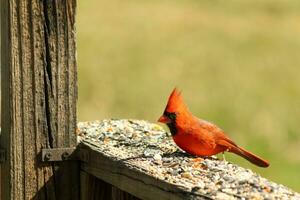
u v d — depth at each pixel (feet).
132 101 72.95
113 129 26.40
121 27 103.86
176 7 117.19
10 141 22.93
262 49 96.78
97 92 74.64
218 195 18.75
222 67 88.17
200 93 77.61
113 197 22.45
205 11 115.24
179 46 96.58
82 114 68.28
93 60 86.69
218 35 102.94
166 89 77.92
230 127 68.18
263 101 75.82
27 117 22.93
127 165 21.39
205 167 21.72
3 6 22.79
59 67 23.03
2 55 23.16
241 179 20.25
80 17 107.45
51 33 22.85
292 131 67.67
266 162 24.62
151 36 100.42
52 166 23.38
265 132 66.95
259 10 115.75
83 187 23.59
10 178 23.07
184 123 23.71
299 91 79.92
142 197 20.71
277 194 19.04
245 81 82.74
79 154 23.57
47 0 22.71
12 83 22.71
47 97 23.03
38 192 23.29
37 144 23.08
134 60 88.43
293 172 59.06
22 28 22.63
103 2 117.29
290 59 92.38
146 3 118.93
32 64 22.79
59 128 23.24
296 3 119.65
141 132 26.22
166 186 19.66
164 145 24.64
